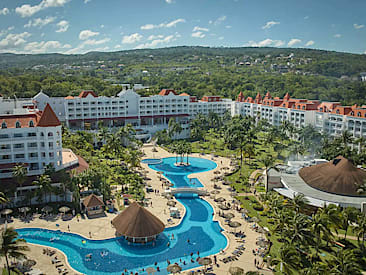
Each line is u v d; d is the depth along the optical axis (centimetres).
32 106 17062
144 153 17262
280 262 6644
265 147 18150
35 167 11006
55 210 9525
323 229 7156
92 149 15825
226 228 8800
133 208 8362
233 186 12125
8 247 6044
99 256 7344
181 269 6512
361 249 7588
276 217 7931
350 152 12950
